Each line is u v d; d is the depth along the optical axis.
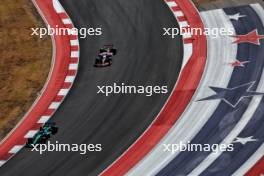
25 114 86.81
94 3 114.88
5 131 83.88
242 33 101.06
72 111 86.19
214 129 79.50
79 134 81.38
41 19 111.19
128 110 84.94
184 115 82.88
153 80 91.06
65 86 92.06
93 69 95.50
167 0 113.12
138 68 94.31
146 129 80.88
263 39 98.75
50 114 86.12
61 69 96.44
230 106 83.56
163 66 94.19
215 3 110.75
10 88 92.81
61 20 110.56
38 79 94.50
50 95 90.38
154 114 83.62
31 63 98.69
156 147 77.44
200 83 89.38
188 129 80.12
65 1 116.75
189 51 97.56
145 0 113.81
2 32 107.50
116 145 78.50
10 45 103.88
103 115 84.56
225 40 99.62
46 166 76.06
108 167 74.69
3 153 79.50
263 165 71.81
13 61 99.50
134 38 102.56
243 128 79.00
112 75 93.31
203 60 94.88
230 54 95.75
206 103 84.75
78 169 74.88
